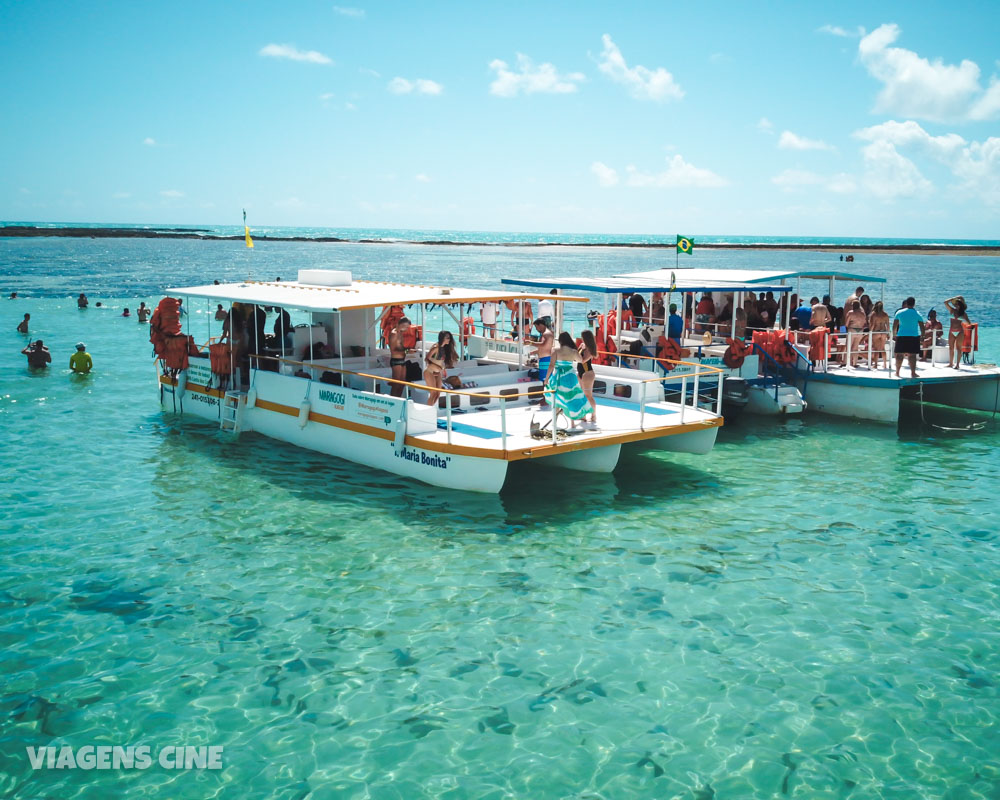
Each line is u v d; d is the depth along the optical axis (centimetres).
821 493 1325
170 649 809
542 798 601
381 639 831
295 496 1258
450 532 1120
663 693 739
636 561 1032
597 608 902
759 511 1231
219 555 1038
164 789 609
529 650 812
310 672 770
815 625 868
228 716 702
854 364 2031
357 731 682
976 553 1069
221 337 1748
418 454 1277
